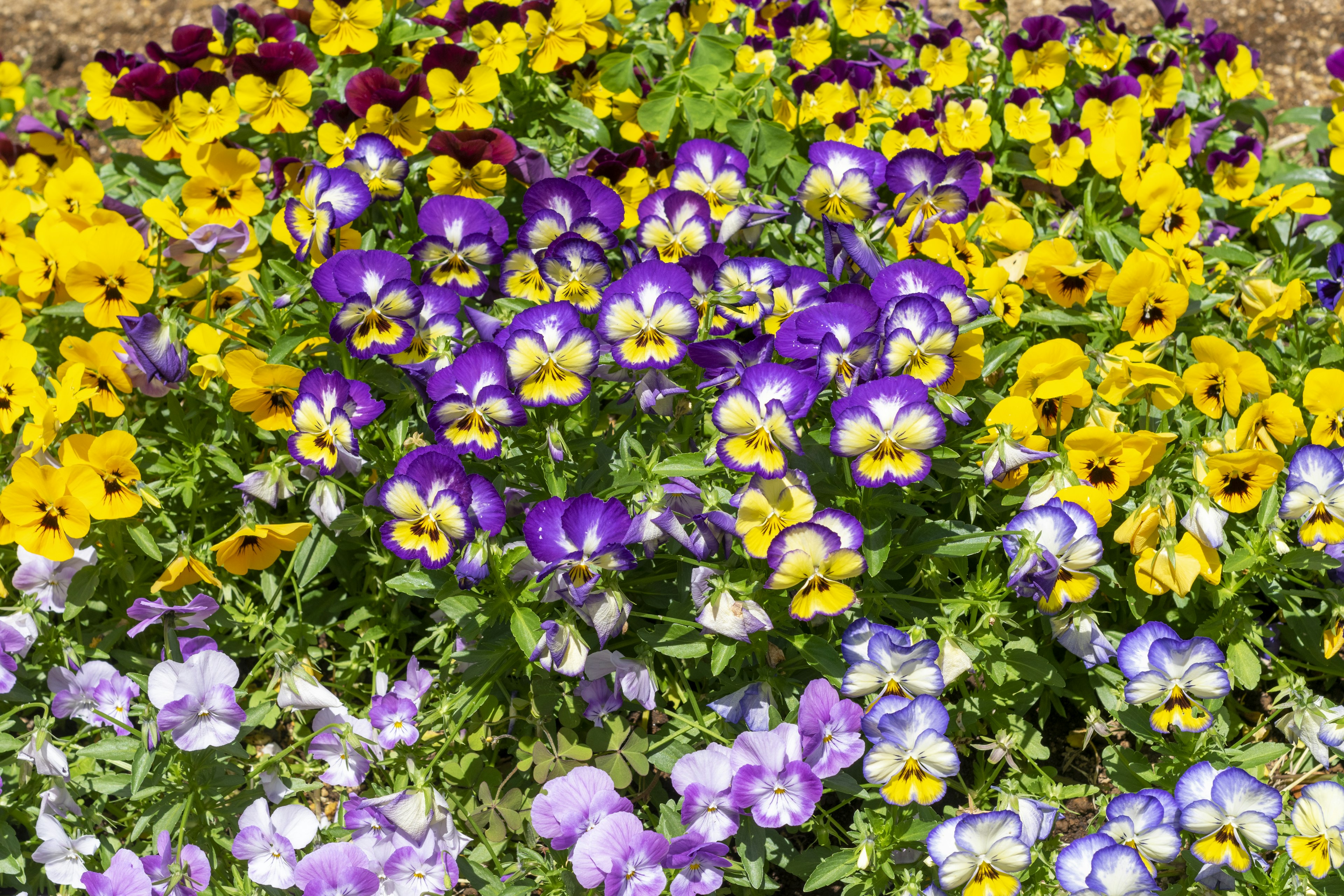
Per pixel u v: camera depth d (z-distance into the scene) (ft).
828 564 4.82
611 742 4.94
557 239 5.07
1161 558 4.95
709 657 5.02
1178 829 4.83
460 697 4.94
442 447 4.89
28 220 5.65
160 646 5.14
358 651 5.11
